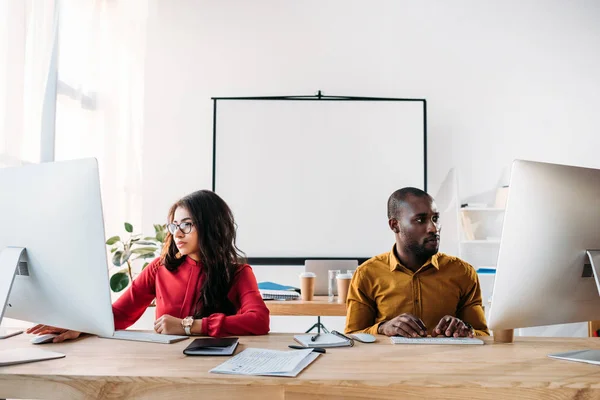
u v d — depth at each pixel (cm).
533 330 339
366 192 362
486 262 357
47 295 114
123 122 346
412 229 177
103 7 339
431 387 92
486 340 138
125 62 350
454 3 371
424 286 178
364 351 121
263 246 359
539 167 113
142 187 359
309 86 368
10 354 113
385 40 371
